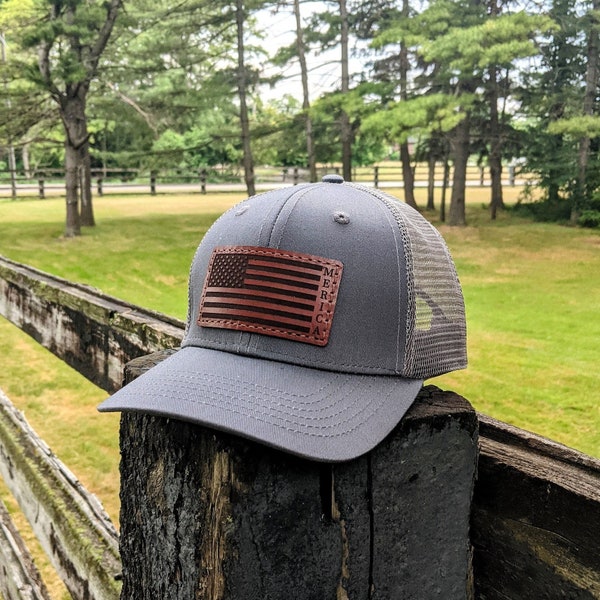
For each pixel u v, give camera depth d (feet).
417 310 2.73
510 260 31.99
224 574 2.24
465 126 44.06
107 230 43.57
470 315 21.48
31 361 17.61
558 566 2.35
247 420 2.34
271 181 81.35
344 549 2.37
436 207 58.23
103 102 46.65
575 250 34.40
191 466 2.38
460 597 2.58
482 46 36.40
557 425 12.33
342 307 2.67
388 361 2.68
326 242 2.72
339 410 2.50
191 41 49.44
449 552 2.54
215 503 2.26
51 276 7.16
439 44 35.50
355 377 2.63
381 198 2.99
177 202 65.05
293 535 2.30
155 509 2.58
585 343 17.94
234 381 2.59
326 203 2.86
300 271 2.70
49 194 71.20
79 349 5.90
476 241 38.06
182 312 23.32
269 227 2.80
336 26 49.11
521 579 2.48
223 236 2.95
